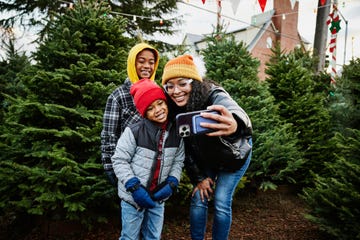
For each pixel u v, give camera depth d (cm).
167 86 202
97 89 306
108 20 368
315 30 859
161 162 207
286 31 2138
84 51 341
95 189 279
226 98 195
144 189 196
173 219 362
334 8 729
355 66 457
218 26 520
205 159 214
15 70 762
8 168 284
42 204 265
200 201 231
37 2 891
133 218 205
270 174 444
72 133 279
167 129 211
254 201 452
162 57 428
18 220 334
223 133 170
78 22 335
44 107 281
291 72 562
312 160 493
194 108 199
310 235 326
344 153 322
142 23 1047
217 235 229
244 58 479
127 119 235
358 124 443
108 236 306
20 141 309
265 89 468
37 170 270
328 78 734
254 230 344
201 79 206
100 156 300
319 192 310
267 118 443
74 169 277
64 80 313
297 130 519
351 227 270
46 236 306
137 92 205
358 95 438
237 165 209
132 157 207
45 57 337
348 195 277
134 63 240
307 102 529
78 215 298
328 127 542
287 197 482
